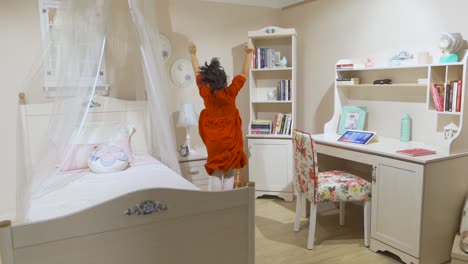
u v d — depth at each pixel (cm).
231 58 443
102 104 353
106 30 255
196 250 183
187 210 177
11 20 334
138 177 283
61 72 243
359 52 367
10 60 338
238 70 448
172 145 314
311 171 290
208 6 422
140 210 167
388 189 277
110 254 165
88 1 244
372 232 293
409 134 321
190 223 179
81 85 246
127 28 346
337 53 393
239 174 440
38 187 240
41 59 248
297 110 457
